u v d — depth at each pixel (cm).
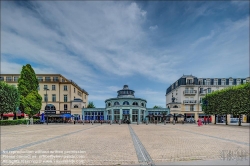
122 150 967
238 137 1552
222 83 5975
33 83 4656
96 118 5681
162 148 1026
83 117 5659
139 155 859
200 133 1902
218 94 4206
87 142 1233
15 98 3694
